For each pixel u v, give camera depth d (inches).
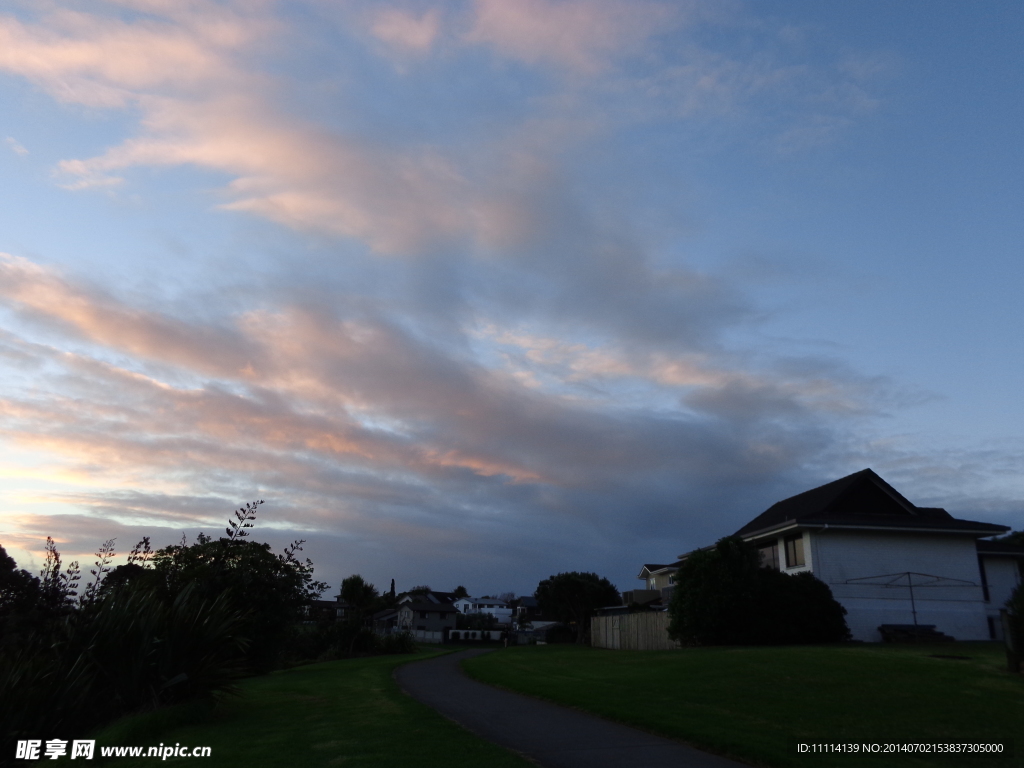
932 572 1223.5
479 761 332.8
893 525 1208.8
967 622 1208.2
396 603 4343.0
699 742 380.8
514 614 4133.9
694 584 1117.7
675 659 828.0
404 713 480.7
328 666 1036.5
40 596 515.8
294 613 866.8
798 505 1403.8
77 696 427.2
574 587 2423.7
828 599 1112.8
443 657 1238.3
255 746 382.9
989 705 477.4
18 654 457.4
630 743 388.2
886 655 746.2
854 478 1289.4
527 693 602.5
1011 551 1349.7
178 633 483.8
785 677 609.0
